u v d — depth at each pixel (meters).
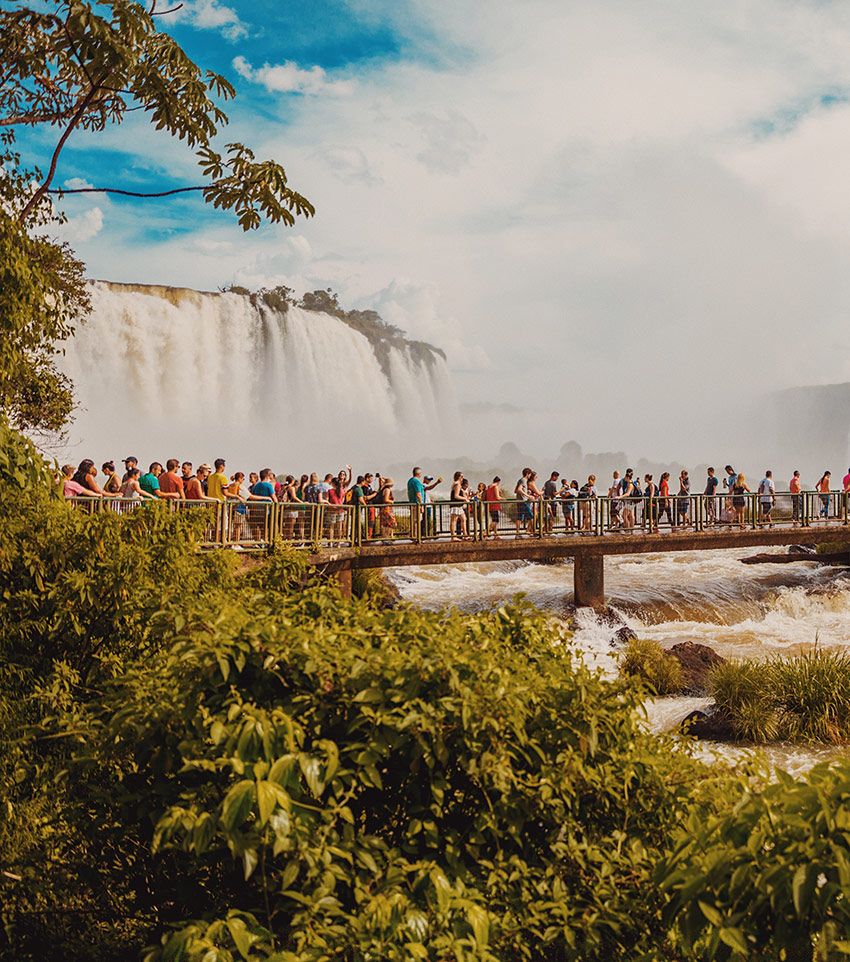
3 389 7.57
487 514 21.47
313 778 3.05
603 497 23.50
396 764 3.68
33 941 4.10
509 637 4.52
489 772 3.53
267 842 2.98
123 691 3.82
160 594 6.04
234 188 9.60
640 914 3.50
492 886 3.54
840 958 2.49
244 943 2.84
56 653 6.18
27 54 9.12
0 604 6.03
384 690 3.50
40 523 6.45
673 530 24.30
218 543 14.09
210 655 3.43
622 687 4.13
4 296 7.34
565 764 3.67
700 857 2.85
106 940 4.21
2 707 5.32
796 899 2.45
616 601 22.64
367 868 3.40
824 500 27.08
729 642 19.89
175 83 9.12
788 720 12.74
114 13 8.69
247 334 57.34
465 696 3.47
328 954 2.98
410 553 19.81
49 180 8.97
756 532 24.45
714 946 2.62
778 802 2.82
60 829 4.48
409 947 2.86
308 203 9.84
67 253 18.48
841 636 20.62
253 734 3.09
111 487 15.70
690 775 4.22
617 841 3.81
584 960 3.44
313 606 4.35
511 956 3.46
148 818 3.78
